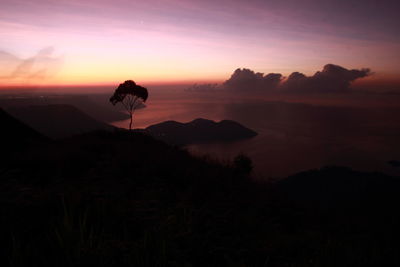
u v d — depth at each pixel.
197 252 3.55
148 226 4.10
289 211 7.05
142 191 6.22
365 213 8.38
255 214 5.82
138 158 9.38
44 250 2.79
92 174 7.12
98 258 2.65
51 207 4.29
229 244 4.06
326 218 7.38
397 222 6.55
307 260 3.57
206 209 5.52
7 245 3.02
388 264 3.48
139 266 2.62
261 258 3.73
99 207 4.29
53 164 7.61
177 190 6.75
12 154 8.69
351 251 3.61
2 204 4.37
